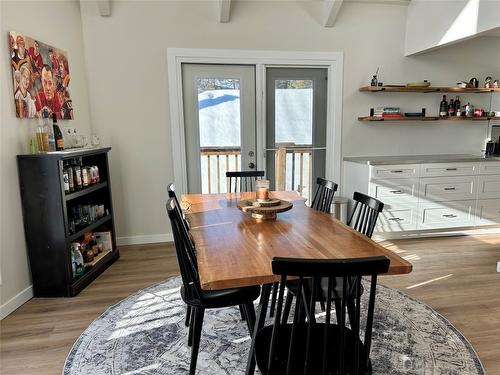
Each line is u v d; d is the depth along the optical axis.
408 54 4.20
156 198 4.04
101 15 3.65
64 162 2.95
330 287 1.19
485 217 4.17
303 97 4.22
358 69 4.20
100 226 3.54
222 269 1.43
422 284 2.89
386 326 2.28
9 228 2.53
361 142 4.36
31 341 2.17
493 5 3.12
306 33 4.02
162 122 3.93
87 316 2.46
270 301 2.52
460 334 2.19
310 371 1.27
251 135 4.16
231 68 4.00
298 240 1.79
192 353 1.76
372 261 1.14
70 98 3.37
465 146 4.57
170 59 3.81
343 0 3.99
